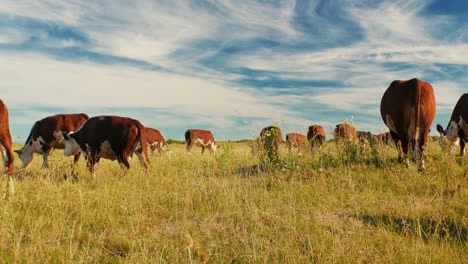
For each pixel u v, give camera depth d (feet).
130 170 39.58
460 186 27.61
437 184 28.53
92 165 38.06
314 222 21.22
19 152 48.78
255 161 43.16
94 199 26.58
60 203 24.99
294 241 18.20
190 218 23.72
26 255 16.78
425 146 33.06
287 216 22.12
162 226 21.79
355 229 20.15
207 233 20.07
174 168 41.01
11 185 29.22
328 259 16.14
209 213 24.13
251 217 22.03
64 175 38.78
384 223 21.12
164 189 31.12
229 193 27.66
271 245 17.99
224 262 16.14
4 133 30.58
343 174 33.12
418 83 33.09
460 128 42.73
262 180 33.09
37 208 24.72
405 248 16.70
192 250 17.69
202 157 51.65
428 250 16.72
